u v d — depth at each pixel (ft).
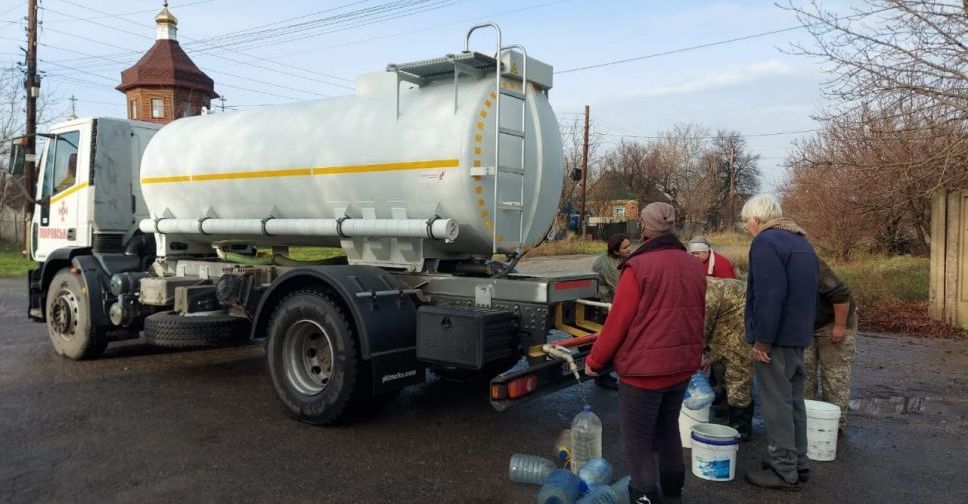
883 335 32.48
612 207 189.16
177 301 21.89
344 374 17.13
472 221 17.93
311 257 23.24
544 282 16.69
